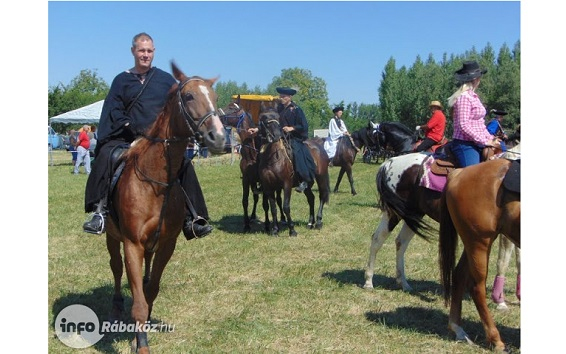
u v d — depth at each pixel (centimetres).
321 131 4216
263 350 466
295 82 9325
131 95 488
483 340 493
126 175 434
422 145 865
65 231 1011
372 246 645
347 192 1648
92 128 2753
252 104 2983
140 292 411
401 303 599
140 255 423
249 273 720
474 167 458
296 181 976
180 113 405
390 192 602
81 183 1895
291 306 582
